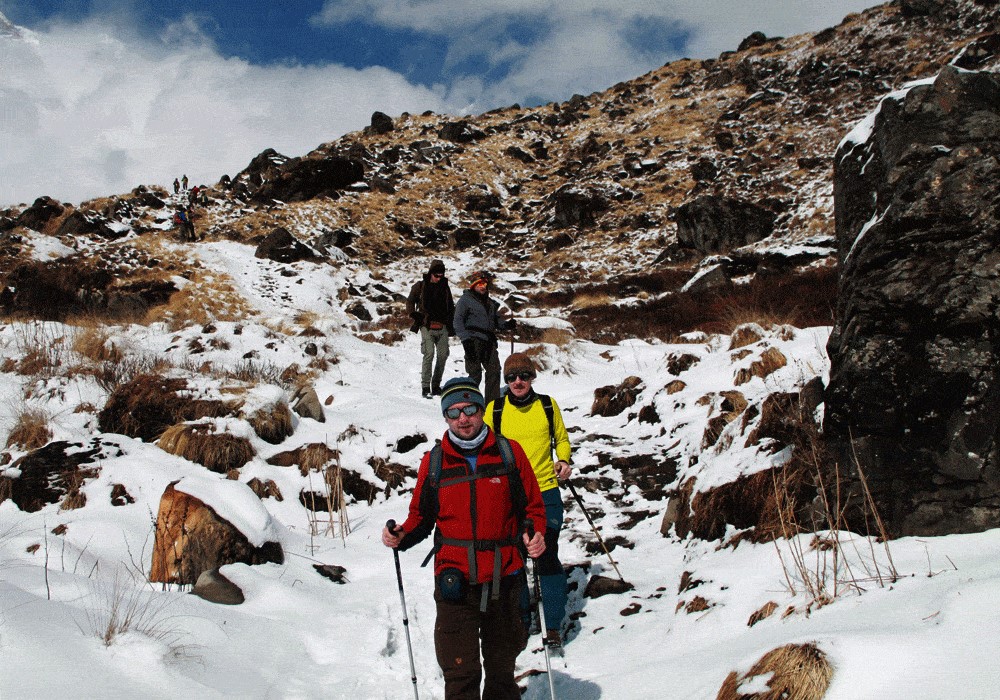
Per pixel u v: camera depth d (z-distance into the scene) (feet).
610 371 41.04
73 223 116.67
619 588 16.43
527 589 13.21
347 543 20.77
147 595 14.08
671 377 31.24
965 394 12.85
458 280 108.06
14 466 21.40
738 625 12.48
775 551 14.40
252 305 73.92
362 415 29.94
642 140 151.33
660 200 124.67
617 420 30.22
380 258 117.39
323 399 33.55
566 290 88.48
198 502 17.20
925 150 14.03
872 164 15.61
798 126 136.15
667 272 89.97
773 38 185.26
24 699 8.98
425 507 10.96
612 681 11.93
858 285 14.35
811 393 16.30
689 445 24.52
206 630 13.08
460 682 10.03
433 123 185.68
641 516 21.24
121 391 26.07
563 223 127.44
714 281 72.74
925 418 13.12
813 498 14.74
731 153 135.64
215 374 32.45
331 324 50.96
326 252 106.73
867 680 7.82
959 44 138.92
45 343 34.65
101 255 90.38
